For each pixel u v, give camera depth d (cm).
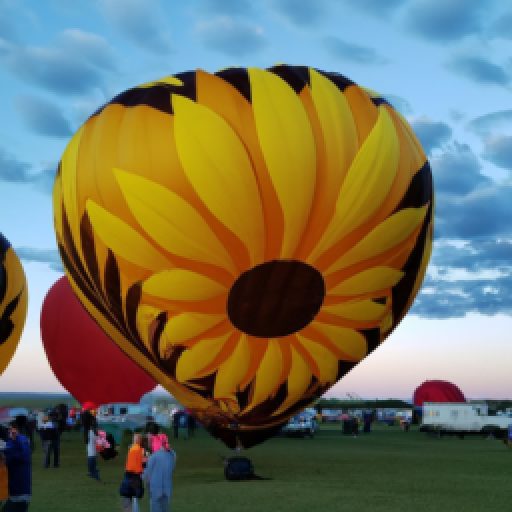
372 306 1366
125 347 1475
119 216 1269
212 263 1262
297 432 3081
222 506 1138
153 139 1254
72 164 1378
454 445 2731
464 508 1142
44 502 1213
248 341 1345
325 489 1345
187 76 1341
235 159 1215
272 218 1240
